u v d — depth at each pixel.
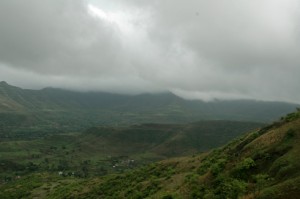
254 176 37.31
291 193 28.41
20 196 140.00
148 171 92.75
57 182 159.62
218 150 73.31
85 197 96.06
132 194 71.38
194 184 47.19
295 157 35.25
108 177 120.25
